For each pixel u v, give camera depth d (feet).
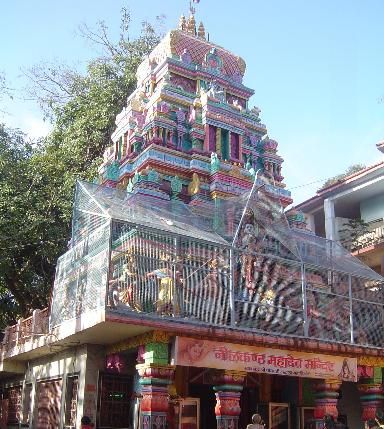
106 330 35.47
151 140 59.98
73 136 73.82
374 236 68.18
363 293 45.44
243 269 40.11
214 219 45.73
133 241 36.58
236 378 37.32
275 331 39.09
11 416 57.98
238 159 64.75
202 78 69.72
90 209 41.19
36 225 62.44
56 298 43.04
